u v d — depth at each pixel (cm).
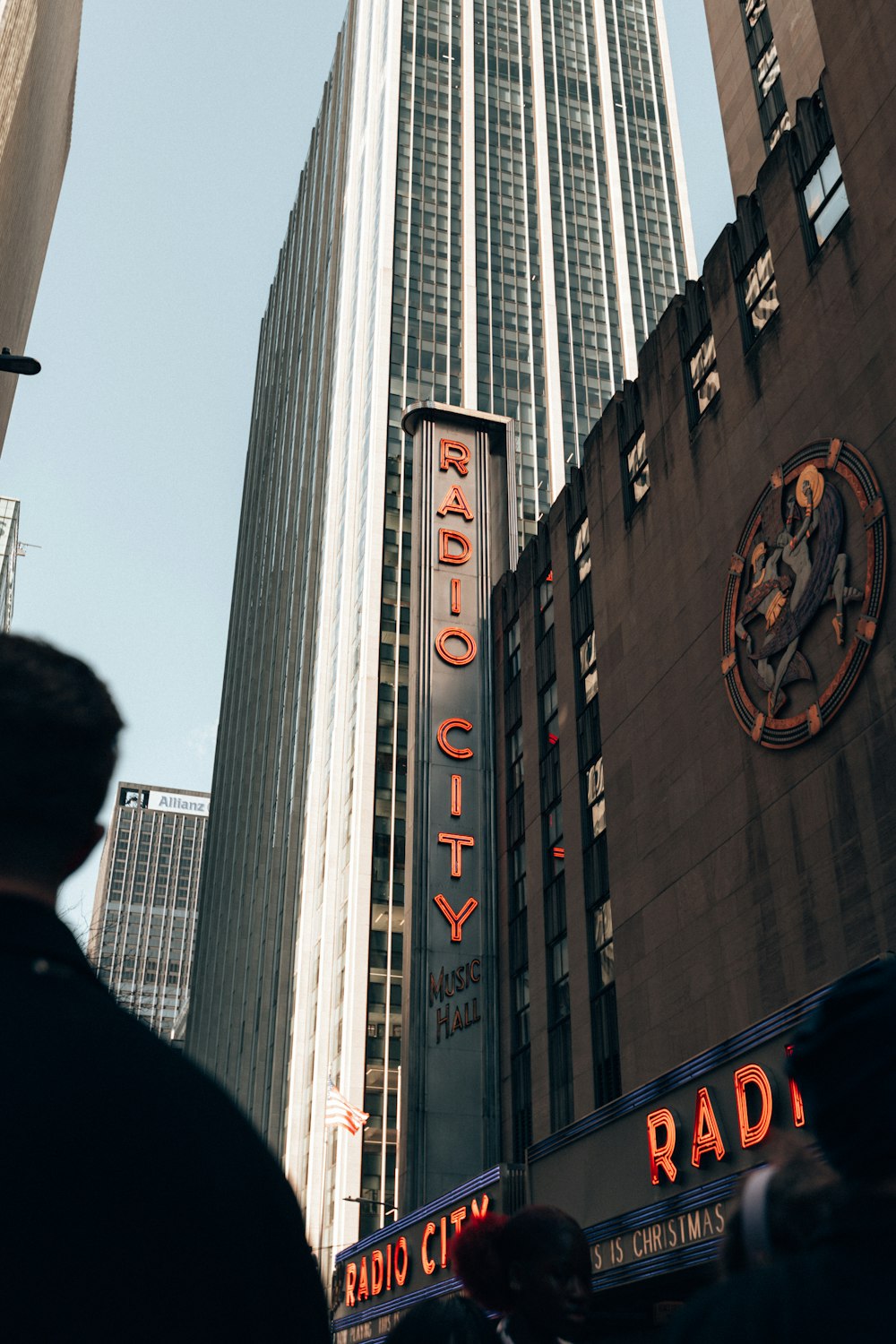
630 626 4028
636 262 13938
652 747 3712
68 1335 158
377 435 11131
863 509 2800
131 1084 179
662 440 3969
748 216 3603
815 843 2802
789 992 2805
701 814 3344
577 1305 414
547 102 14862
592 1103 3769
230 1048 12638
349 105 16025
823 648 2881
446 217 13200
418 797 5178
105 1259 162
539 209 13788
